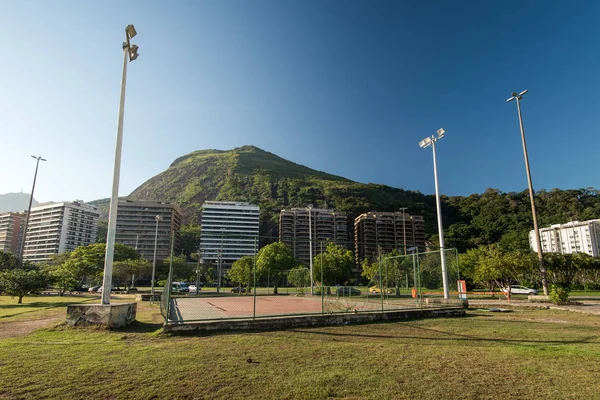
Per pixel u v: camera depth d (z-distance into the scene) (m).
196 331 10.19
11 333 10.23
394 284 22.23
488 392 5.08
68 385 5.39
